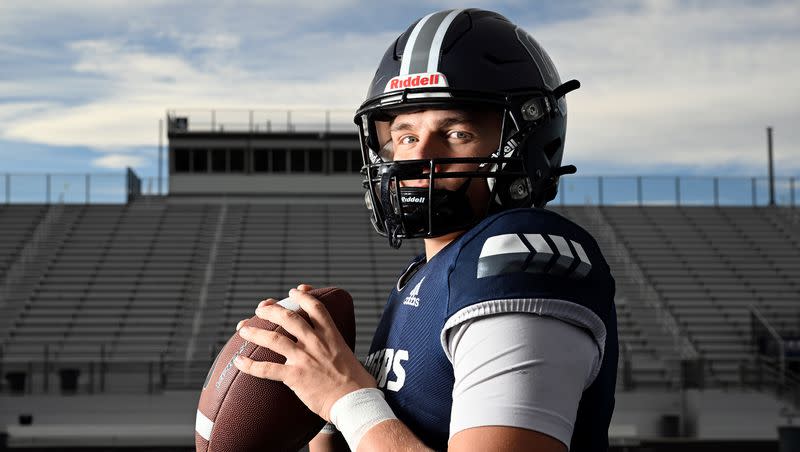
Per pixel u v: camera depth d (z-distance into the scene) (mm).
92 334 13555
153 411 10898
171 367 12312
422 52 1152
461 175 1120
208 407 1238
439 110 1138
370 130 1258
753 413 10766
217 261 16250
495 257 956
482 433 863
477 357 903
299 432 1228
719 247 17078
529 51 1204
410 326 1069
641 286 15125
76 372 11469
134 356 12984
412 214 1146
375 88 1203
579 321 922
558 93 1231
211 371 1283
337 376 1048
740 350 12836
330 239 17406
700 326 13633
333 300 1251
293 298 1137
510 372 879
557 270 938
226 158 20750
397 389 1055
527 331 897
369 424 983
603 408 1007
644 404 11062
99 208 18578
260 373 1098
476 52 1141
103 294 14859
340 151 20875
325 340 1081
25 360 12453
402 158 1176
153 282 15359
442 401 997
